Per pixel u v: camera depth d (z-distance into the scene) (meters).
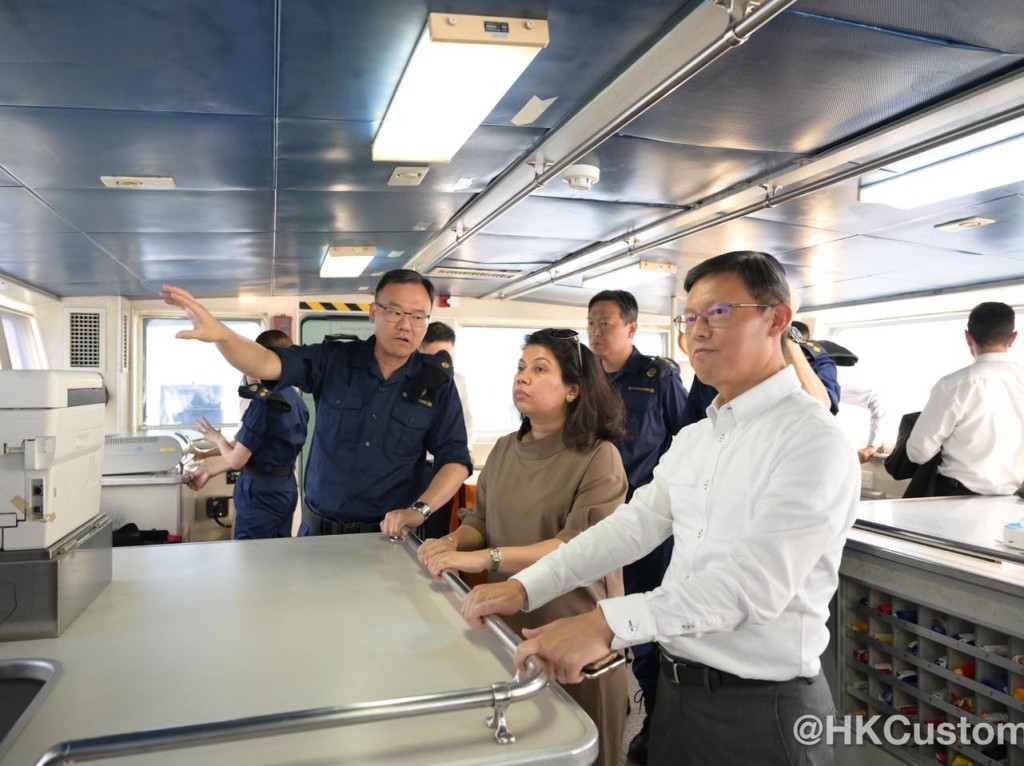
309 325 6.98
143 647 1.33
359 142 2.84
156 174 3.11
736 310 1.35
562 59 2.22
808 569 1.20
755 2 1.83
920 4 1.89
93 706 1.09
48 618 1.38
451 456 2.50
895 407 6.87
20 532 1.39
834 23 1.99
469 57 2.04
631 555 1.55
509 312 7.72
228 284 6.05
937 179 3.18
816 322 7.53
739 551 1.19
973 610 1.82
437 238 4.72
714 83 2.37
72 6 1.79
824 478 1.21
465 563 1.69
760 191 3.55
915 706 2.11
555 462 1.91
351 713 0.94
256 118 2.55
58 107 2.39
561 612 1.77
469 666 1.24
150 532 4.16
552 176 3.13
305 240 4.61
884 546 2.09
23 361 5.98
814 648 1.33
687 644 1.37
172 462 4.28
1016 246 4.50
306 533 2.59
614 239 4.78
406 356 2.43
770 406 1.35
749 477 1.32
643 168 3.28
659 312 8.01
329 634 1.40
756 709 1.32
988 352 3.08
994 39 2.08
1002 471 3.06
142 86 2.26
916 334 6.68
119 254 4.62
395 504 2.49
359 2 1.83
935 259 4.96
